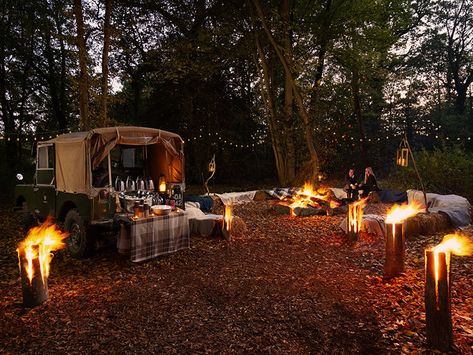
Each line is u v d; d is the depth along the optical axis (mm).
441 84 28625
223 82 22094
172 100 21297
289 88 18000
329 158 19188
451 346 3516
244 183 21625
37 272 4695
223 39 18016
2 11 17062
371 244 7527
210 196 12641
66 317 4348
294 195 13664
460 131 22672
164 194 8203
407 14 19109
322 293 5012
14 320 4281
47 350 3621
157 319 4270
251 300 4797
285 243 7781
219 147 22016
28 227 9070
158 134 7723
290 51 16250
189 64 18016
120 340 3789
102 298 4922
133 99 25062
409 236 8031
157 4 18766
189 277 5727
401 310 4375
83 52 11656
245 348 3629
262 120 21672
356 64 17328
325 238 8164
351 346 3656
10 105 18984
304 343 3730
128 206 6867
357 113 20078
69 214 7051
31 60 18891
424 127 24359
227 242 7699
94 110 12375
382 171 21125
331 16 16688
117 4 17609
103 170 7777
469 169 13289
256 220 10359
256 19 15953
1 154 17875
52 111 20875
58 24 18078
